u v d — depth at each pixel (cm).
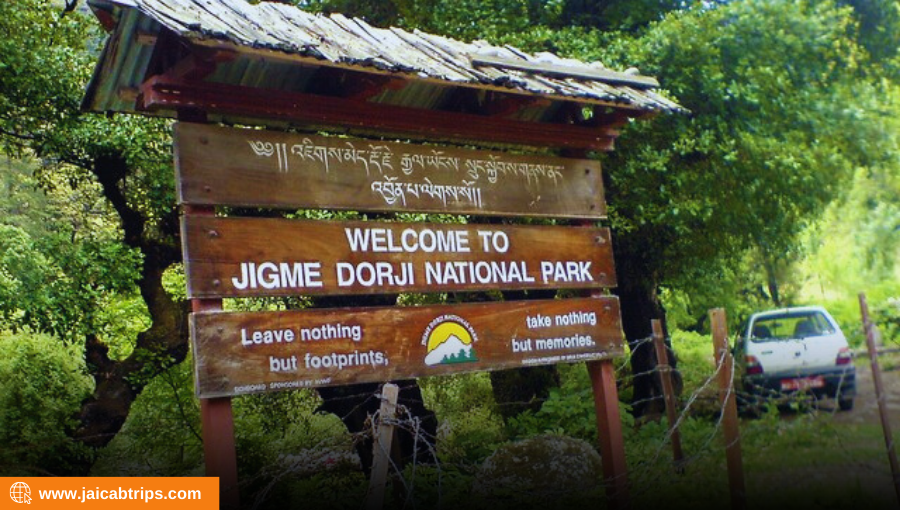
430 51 609
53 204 1377
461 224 612
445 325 587
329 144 567
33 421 1001
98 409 970
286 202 544
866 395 1006
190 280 502
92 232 1343
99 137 982
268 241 533
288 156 551
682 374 1291
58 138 985
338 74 572
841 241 1588
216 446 500
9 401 1019
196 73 507
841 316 1321
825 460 773
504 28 1097
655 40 1089
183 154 514
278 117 554
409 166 598
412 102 644
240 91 534
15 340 1079
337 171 567
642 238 1204
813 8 1270
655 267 1245
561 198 664
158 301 1053
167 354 1020
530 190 650
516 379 1152
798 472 754
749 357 1074
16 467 862
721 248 1207
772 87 1143
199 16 497
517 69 631
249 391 508
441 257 598
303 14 595
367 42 584
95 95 571
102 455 1018
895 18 1414
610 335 663
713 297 1531
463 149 625
